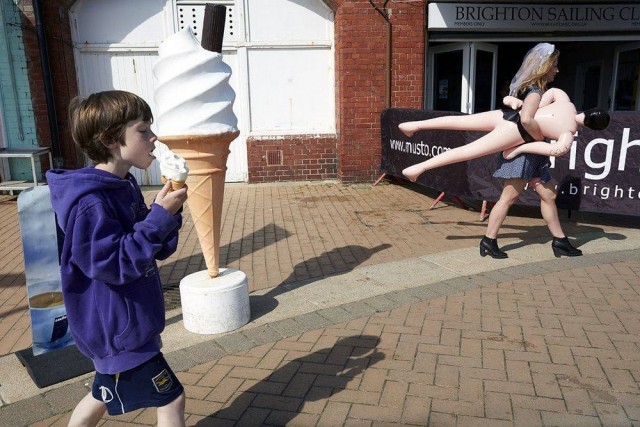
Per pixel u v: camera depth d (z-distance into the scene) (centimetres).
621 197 607
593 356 340
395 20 916
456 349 354
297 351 358
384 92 938
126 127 191
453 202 815
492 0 944
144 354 203
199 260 570
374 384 314
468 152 507
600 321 390
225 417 287
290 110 988
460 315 406
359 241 626
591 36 1017
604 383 310
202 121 357
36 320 336
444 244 602
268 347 366
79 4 912
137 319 197
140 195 209
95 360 203
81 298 196
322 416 285
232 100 377
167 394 210
